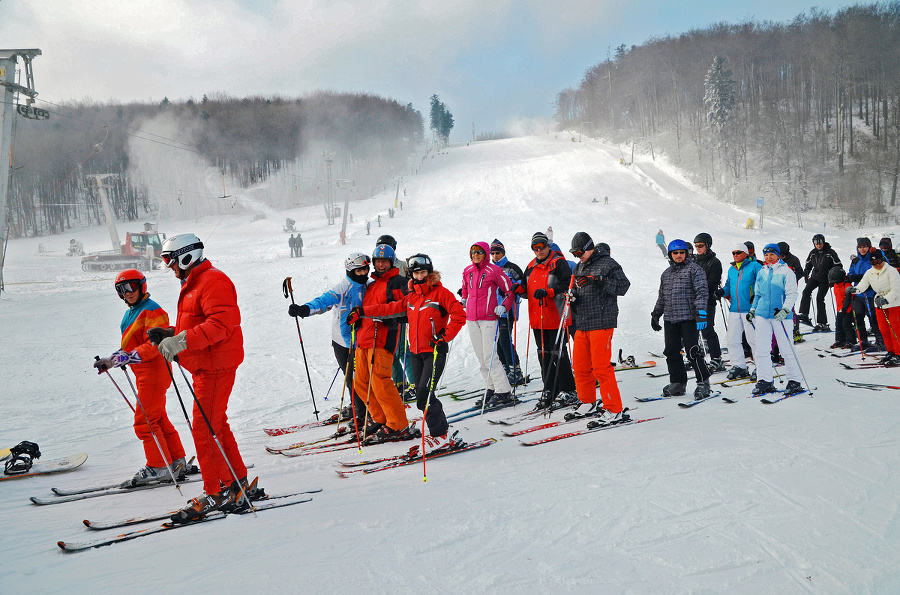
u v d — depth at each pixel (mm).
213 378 3146
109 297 16484
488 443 4539
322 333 11367
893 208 50812
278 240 37812
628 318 11828
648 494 3078
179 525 2975
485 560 2406
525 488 3301
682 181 57406
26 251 45438
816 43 75812
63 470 4238
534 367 8492
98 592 2205
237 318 3180
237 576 2311
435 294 4523
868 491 2990
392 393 4906
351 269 5070
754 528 2613
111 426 5777
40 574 2398
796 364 5578
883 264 6859
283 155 91625
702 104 74438
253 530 2844
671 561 2336
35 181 75125
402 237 31391
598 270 5023
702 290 5699
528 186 52625
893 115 66062
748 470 3367
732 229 34406
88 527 2959
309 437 5289
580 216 36688
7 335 11242
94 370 8539
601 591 2127
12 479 4027
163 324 3773
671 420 4840
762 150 65000
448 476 3668
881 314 7000
